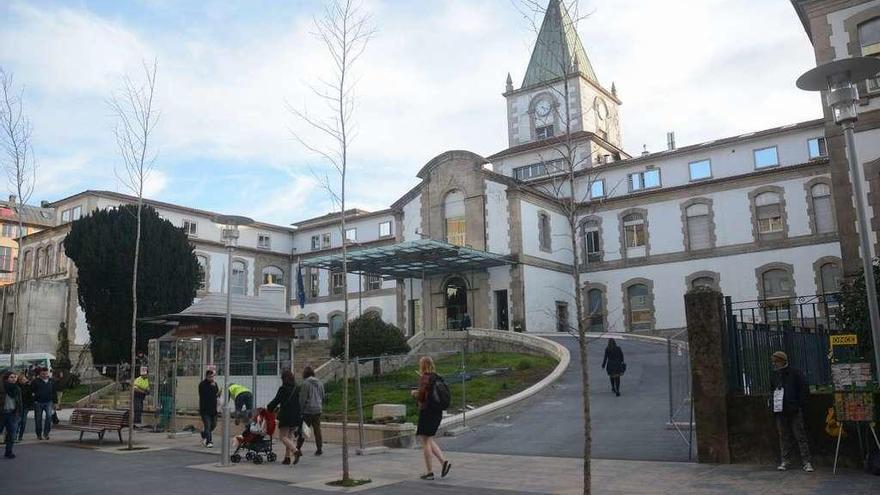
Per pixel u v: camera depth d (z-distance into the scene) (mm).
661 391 19141
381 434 14953
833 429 9898
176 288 32219
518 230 37656
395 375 24734
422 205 41938
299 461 13117
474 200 39688
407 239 42531
